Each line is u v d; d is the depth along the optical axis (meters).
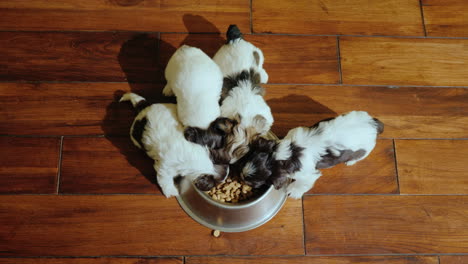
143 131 1.64
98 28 2.10
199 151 1.59
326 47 2.18
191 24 2.14
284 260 1.86
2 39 2.05
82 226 1.83
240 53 1.79
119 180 1.90
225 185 1.83
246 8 2.19
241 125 1.68
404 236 1.95
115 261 1.80
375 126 1.76
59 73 2.02
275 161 1.64
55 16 2.10
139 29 2.12
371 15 2.26
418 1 2.32
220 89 1.66
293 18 2.21
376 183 2.00
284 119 2.05
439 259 1.93
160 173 1.70
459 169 2.07
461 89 2.20
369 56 2.20
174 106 1.73
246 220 1.82
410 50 2.23
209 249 1.84
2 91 1.97
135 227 1.84
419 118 2.13
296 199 1.93
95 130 1.96
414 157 2.06
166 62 2.08
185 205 1.87
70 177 1.89
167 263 1.82
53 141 1.93
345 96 2.12
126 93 1.95
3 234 1.80
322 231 1.91
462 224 1.99
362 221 1.95
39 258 1.79
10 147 1.90
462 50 2.26
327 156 1.70
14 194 1.85
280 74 2.11
